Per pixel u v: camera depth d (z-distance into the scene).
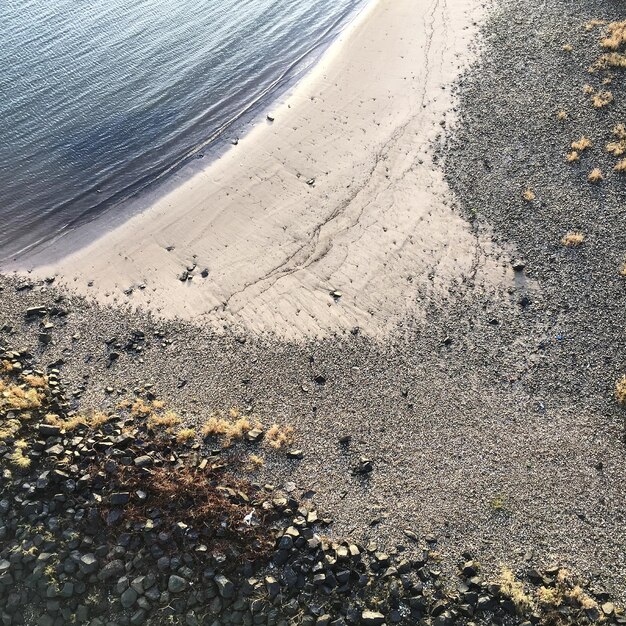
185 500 18.47
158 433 21.16
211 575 16.73
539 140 31.83
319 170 32.81
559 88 34.66
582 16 39.75
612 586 17.05
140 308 26.56
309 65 41.66
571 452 20.16
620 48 36.09
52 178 34.16
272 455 20.48
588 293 24.88
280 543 17.66
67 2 50.31
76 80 41.00
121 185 33.62
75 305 26.97
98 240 30.41
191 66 41.88
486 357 23.17
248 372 23.47
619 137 31.05
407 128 34.50
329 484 19.64
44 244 30.50
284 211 30.64
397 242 28.20
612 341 23.22
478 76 37.12
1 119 37.94
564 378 22.25
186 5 49.06
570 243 26.67
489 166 31.03
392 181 31.36
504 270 26.23
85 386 23.19
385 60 40.50
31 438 20.06
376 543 18.00
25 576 16.59
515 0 43.47
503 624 16.23
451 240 27.88
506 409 21.52
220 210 31.22
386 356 23.62
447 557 17.64
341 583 16.91
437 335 24.16
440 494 19.25
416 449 20.53
